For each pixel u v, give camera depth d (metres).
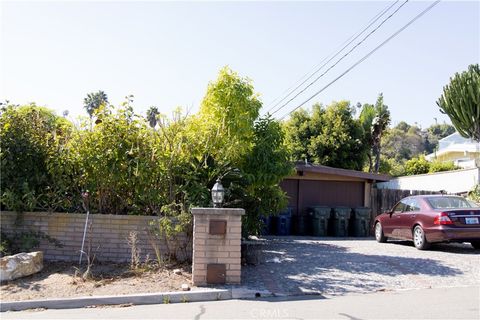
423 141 80.44
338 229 16.92
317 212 16.89
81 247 9.50
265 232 16.95
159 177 9.86
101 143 9.67
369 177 18.02
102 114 9.80
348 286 8.13
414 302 7.01
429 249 12.21
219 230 8.00
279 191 12.30
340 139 28.66
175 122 9.95
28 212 9.69
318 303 7.03
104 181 9.81
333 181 18.22
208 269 7.95
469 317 6.16
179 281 8.05
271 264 9.91
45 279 8.18
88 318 6.29
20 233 9.59
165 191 9.88
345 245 13.45
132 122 9.91
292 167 12.33
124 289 7.61
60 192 9.88
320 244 13.65
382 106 31.36
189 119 10.49
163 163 9.74
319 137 28.72
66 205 10.06
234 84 11.65
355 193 18.36
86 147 9.68
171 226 9.01
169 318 6.26
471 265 9.94
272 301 7.22
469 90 20.66
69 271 8.67
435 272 9.24
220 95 11.49
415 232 12.45
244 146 11.19
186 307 6.91
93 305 7.08
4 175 9.57
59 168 9.77
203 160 10.39
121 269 8.79
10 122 9.79
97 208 10.09
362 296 7.46
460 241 11.52
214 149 10.50
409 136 76.81
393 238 14.04
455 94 21.34
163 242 9.39
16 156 9.75
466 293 7.59
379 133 31.02
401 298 7.29
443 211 11.63
